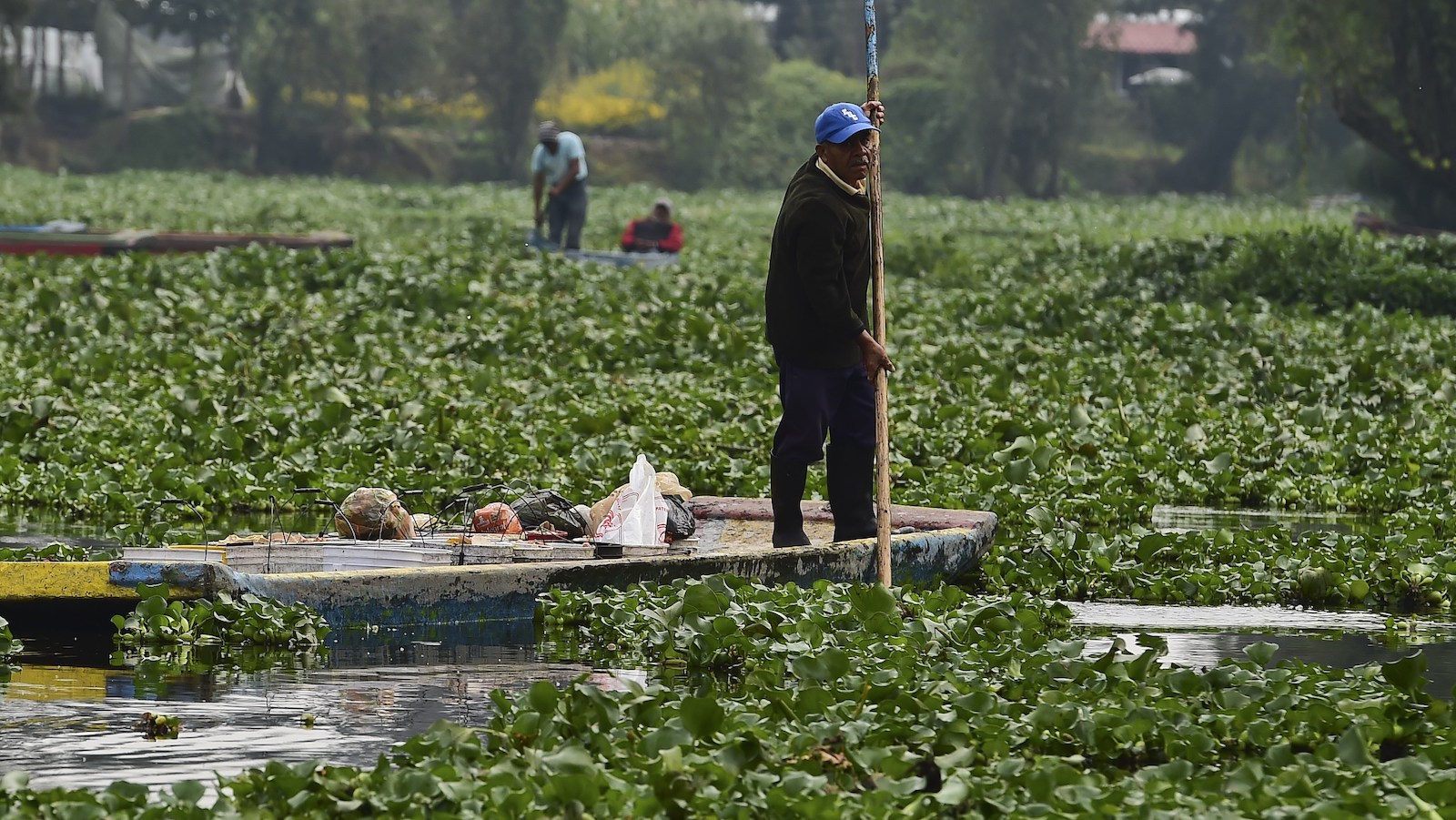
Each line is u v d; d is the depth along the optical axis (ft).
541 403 115.55
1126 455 101.19
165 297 157.69
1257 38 338.75
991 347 150.61
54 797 34.73
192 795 35.22
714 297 169.17
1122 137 627.05
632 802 34.35
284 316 152.46
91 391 114.93
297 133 563.48
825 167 65.51
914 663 47.29
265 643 54.34
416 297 162.20
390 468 91.56
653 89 610.24
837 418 68.18
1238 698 43.93
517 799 33.94
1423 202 331.57
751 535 73.67
